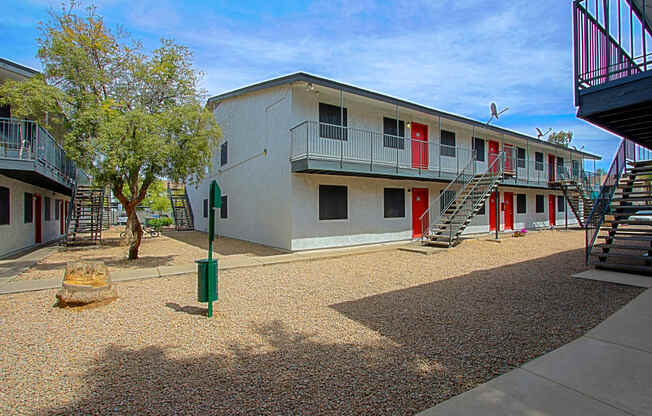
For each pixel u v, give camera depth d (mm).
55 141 12625
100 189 16703
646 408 2771
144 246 15164
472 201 14492
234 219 17766
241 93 15320
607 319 4910
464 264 9883
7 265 9766
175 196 27609
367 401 3014
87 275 6246
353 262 10398
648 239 8000
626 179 9805
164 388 3312
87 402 3094
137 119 8602
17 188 12758
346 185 13484
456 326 4840
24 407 3025
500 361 3725
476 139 18766
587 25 4895
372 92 12891
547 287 6898
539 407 2805
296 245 12266
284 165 12711
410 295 6578
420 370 3564
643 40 4465
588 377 3293
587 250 9148
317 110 12812
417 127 15852
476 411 2771
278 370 3639
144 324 5133
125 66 10461
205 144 10180
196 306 6031
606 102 4598
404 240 15242
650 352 3822
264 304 6113
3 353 4156
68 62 9328
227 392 3217
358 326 4930
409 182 15531
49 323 5195
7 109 11609
